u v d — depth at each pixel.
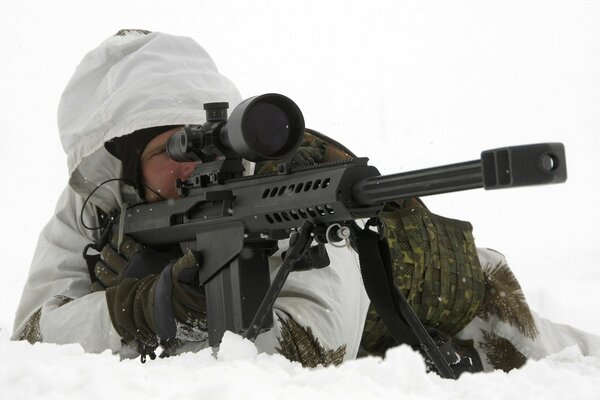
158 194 4.96
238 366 3.61
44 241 5.73
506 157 3.25
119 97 5.12
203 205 4.61
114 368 3.47
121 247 5.20
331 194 3.87
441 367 4.04
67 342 5.01
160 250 5.12
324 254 4.08
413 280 5.25
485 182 3.32
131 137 5.09
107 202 5.35
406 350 3.41
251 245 4.43
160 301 4.54
